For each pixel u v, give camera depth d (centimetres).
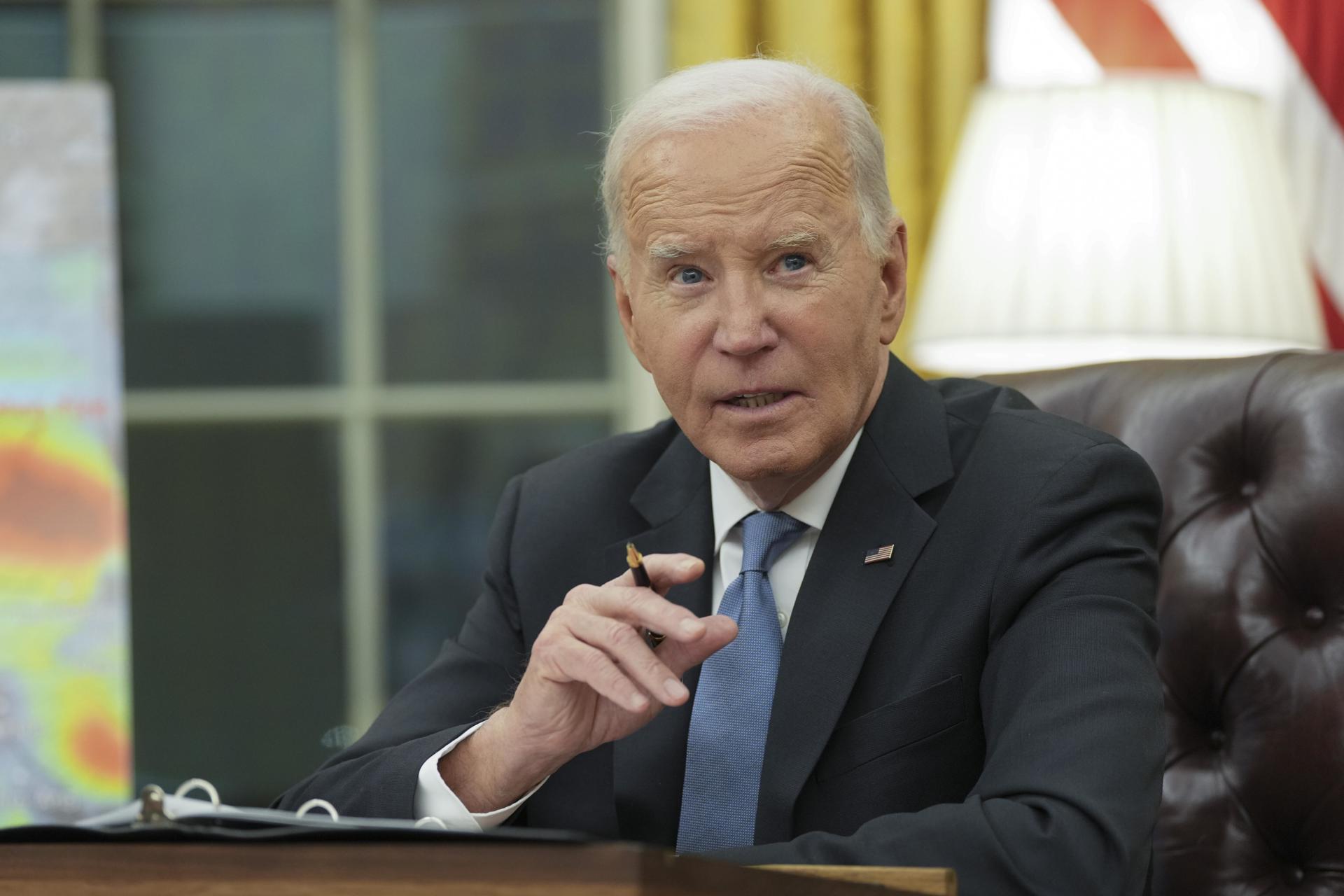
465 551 1459
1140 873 375
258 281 1463
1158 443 561
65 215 1238
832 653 461
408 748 459
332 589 1456
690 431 466
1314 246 1162
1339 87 1162
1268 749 516
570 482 550
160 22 1467
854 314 458
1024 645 432
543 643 411
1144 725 399
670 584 402
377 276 1463
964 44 1206
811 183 448
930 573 466
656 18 1429
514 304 1458
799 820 450
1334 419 528
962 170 952
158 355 1459
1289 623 525
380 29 1463
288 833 278
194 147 1465
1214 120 919
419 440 1462
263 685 1448
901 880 309
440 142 1462
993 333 908
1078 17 1184
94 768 1230
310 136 1467
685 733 474
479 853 266
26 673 1229
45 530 1234
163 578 1449
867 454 488
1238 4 1170
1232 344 917
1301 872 511
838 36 1219
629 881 255
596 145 1452
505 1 1456
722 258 448
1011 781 383
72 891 296
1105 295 895
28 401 1234
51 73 1462
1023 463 470
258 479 1458
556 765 434
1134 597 441
